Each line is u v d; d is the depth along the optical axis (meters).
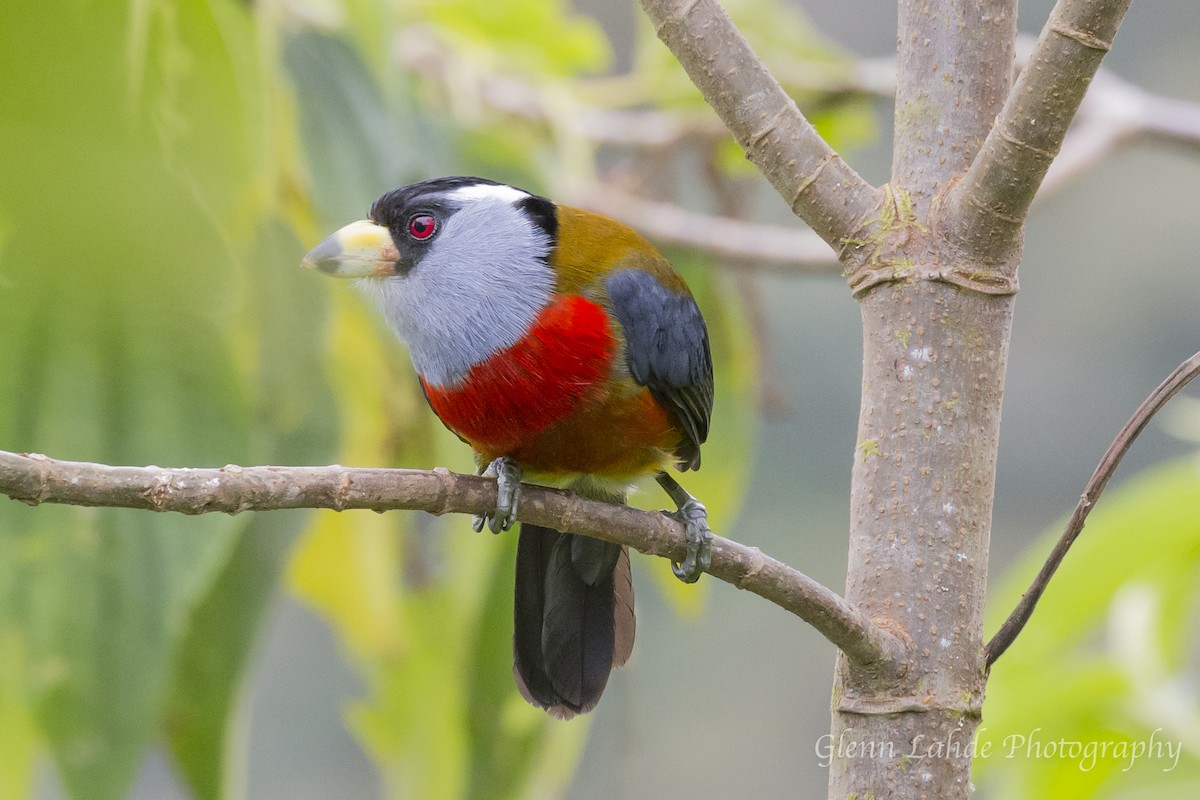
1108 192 26.36
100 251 7.54
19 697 7.30
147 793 22.66
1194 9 25.31
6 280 7.45
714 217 12.97
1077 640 8.24
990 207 5.66
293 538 8.73
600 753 20.84
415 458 10.63
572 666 7.88
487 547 11.09
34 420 7.44
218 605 8.56
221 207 7.96
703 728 23.22
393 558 10.63
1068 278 26.23
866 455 5.82
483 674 11.12
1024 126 5.45
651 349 7.61
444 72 11.69
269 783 22.80
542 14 12.43
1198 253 25.80
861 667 5.60
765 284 24.95
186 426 7.62
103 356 7.57
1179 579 8.19
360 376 10.18
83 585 7.32
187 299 7.70
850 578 5.84
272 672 23.05
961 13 5.94
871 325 5.86
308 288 8.77
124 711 7.32
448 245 7.71
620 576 7.96
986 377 5.76
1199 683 8.41
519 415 7.58
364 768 22.86
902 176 5.93
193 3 7.81
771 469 24.67
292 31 9.36
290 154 9.20
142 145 7.67
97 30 7.57
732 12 12.14
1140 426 5.48
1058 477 25.66
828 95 12.09
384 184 9.52
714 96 5.97
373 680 11.45
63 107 7.57
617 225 8.13
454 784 11.14
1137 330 26.08
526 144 11.70
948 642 5.63
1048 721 7.79
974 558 5.71
